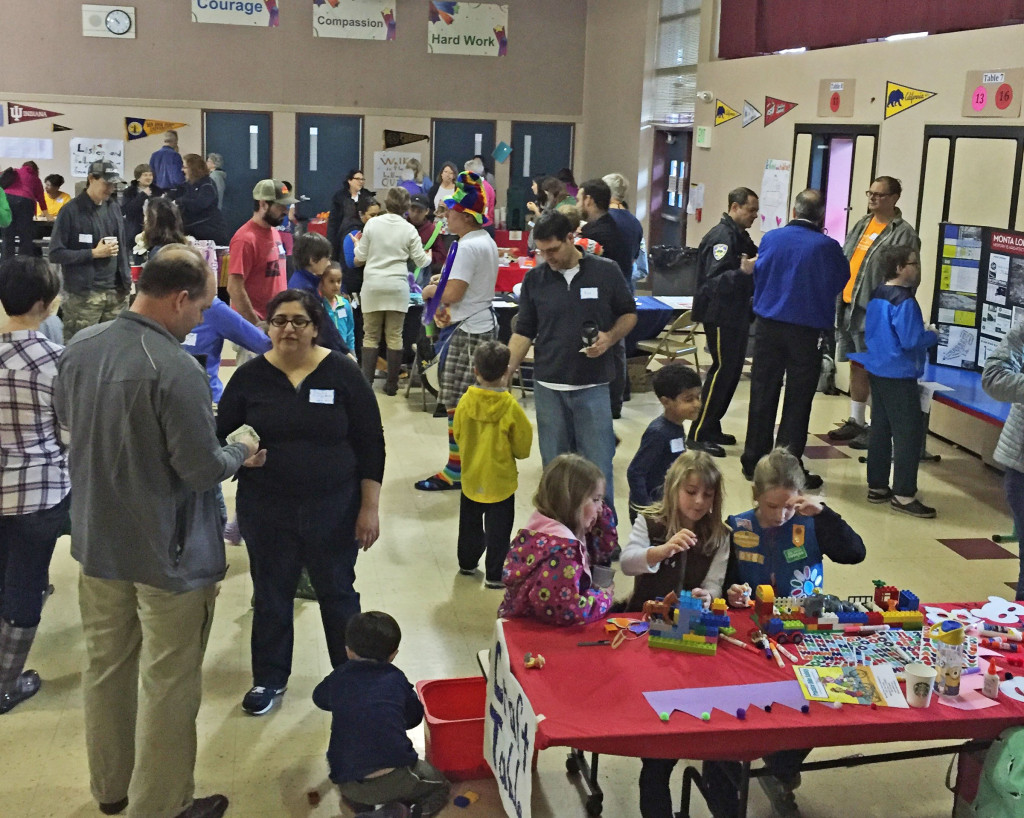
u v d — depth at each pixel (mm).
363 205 8844
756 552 3248
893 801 3232
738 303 6434
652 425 4262
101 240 7203
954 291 6609
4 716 3537
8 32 13273
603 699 2623
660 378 4199
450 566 4883
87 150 13719
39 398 3389
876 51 7824
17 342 3375
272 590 3527
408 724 3033
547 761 3400
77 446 2775
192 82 13828
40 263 3395
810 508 3191
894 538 5375
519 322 4828
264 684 3627
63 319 7344
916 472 5703
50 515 3479
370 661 3041
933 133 7199
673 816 3059
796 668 2779
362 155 14414
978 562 5086
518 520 5496
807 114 8797
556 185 8883
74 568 4730
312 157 14320
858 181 8156
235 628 4215
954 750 2934
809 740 2541
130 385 2678
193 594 2859
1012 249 6184
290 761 3338
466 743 3189
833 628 3016
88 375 2746
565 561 2996
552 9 14406
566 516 3064
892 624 3066
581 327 4652
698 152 10938
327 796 3170
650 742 2484
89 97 13602
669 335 8156
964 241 6508
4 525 3496
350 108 14258
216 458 2773
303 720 3570
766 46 9625
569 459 3096
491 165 14734
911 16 7516
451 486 5910
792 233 5762
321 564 3467
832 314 5828
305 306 3311
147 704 2863
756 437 6066
